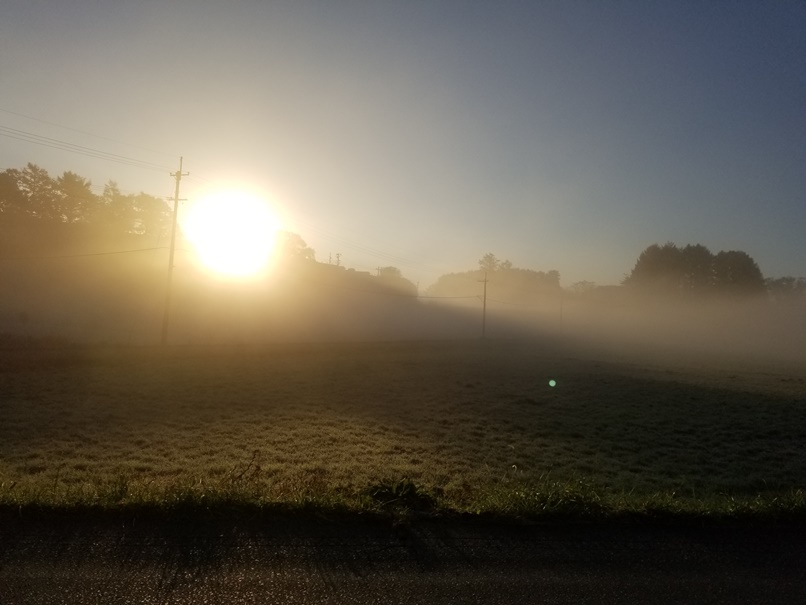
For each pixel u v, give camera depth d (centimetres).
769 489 1146
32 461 1176
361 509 638
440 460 1316
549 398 2459
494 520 651
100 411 1773
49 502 618
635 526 659
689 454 1516
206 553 534
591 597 489
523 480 1133
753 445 1650
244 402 2033
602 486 1113
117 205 7175
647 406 2312
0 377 2262
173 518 609
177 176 3881
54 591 461
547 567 541
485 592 488
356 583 493
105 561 511
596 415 2072
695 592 505
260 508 629
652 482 1194
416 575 512
